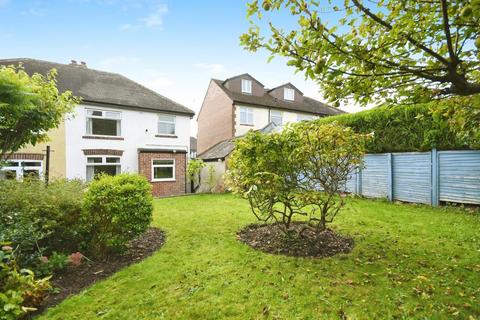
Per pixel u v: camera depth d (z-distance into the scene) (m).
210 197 10.92
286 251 4.02
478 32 1.82
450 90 2.17
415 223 5.43
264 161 4.19
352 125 9.23
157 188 13.66
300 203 4.47
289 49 2.00
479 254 3.67
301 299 2.68
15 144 5.36
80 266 3.66
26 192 4.05
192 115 15.41
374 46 2.05
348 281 3.02
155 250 4.31
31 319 2.45
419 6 1.86
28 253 3.54
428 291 2.75
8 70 4.34
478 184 6.31
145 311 2.55
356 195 8.64
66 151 11.55
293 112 20.70
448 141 6.78
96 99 12.36
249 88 20.09
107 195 3.97
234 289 2.91
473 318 2.26
